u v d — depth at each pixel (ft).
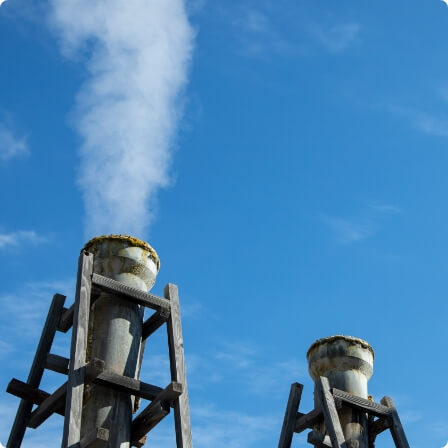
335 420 47.19
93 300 41.75
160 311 42.14
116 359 40.68
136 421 39.70
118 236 44.29
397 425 49.08
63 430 35.53
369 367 53.57
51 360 39.37
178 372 40.24
